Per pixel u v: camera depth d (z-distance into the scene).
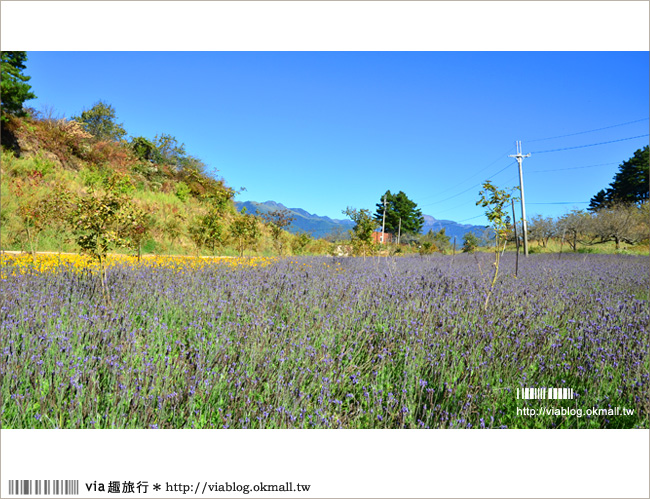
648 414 2.69
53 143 20.36
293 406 2.65
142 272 7.59
